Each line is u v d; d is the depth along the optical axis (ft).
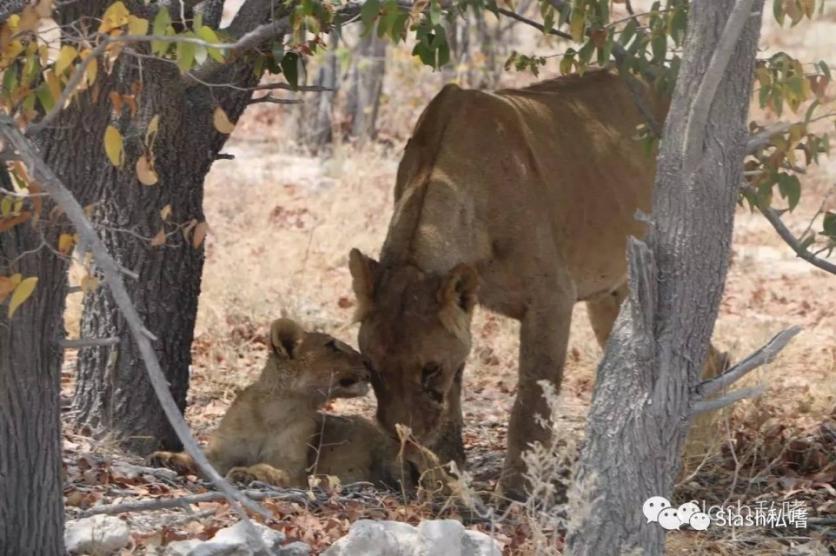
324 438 38.55
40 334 25.55
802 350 56.29
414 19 31.96
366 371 38.17
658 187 27.14
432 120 37.91
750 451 38.73
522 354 37.78
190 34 22.36
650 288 26.35
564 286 37.96
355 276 34.86
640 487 26.68
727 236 27.14
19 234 24.62
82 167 30.58
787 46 106.83
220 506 32.78
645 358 26.63
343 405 48.42
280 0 35.09
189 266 39.47
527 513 31.60
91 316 39.29
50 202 24.88
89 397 39.47
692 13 26.84
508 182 36.99
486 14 94.58
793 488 38.78
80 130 30.14
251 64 37.68
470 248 36.35
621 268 41.86
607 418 27.09
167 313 39.14
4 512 25.79
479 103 37.81
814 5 32.30
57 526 26.73
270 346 37.86
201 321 56.65
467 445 45.27
